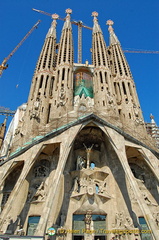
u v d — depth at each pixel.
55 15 67.88
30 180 31.11
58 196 29.20
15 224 26.39
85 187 31.69
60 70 47.69
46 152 33.38
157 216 29.11
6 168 29.73
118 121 37.81
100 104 42.44
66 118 34.69
